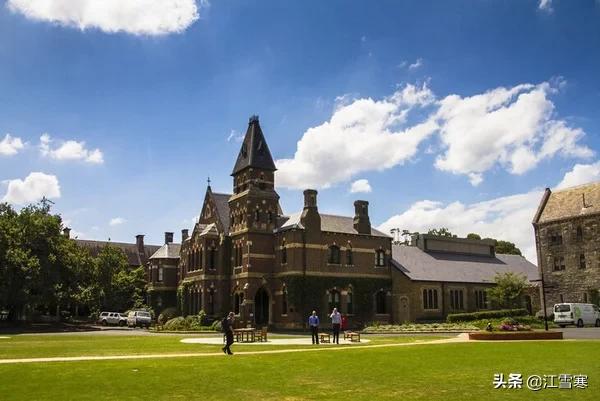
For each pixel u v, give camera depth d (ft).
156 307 289.12
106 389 58.90
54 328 230.89
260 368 75.10
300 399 54.95
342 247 230.48
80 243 374.02
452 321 214.48
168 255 294.25
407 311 233.14
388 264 242.78
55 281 240.94
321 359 85.56
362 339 143.64
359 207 240.94
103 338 153.07
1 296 223.51
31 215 242.99
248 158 234.17
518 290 245.45
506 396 56.13
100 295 283.18
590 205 233.96
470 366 76.64
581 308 190.49
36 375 67.31
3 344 123.54
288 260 219.41
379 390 59.47
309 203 225.56
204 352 99.60
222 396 56.13
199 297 240.32
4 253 221.66
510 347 102.89
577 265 232.53
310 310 216.33
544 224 245.86
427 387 61.00
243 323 196.95
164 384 62.23
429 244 267.59
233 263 234.38
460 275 254.27
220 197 254.68
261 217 229.04
